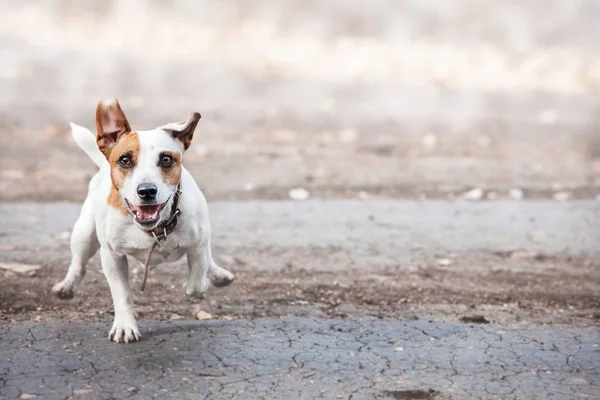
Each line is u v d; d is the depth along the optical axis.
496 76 34.62
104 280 9.95
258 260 11.02
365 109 26.20
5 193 14.35
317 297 9.66
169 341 8.12
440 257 11.41
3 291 9.45
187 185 7.77
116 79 30.64
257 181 15.85
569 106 27.86
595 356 8.09
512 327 8.84
